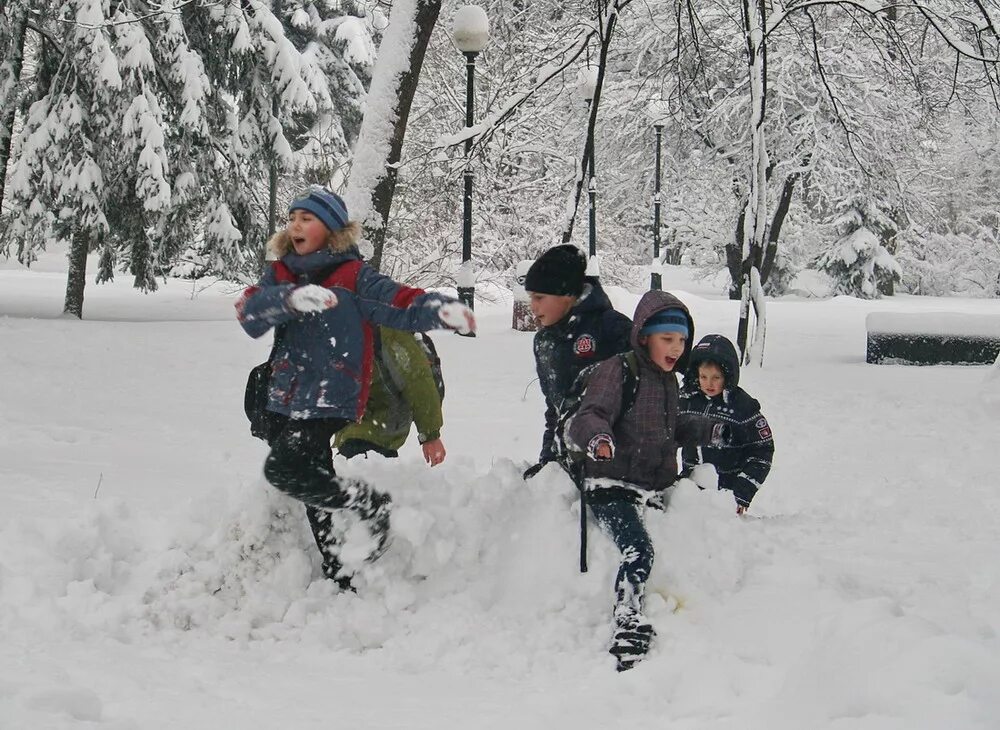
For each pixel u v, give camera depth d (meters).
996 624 3.98
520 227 31.53
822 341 21.41
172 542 4.65
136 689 3.30
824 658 3.34
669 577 4.35
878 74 27.30
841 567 4.93
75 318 22.36
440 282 30.23
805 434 10.10
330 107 35.66
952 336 17.02
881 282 44.84
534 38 22.70
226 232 23.89
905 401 12.09
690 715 3.28
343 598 4.30
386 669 3.81
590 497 4.37
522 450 8.70
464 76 30.34
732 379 5.71
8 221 21.77
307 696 3.41
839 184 29.02
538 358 4.85
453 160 19.95
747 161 28.55
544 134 31.62
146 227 23.34
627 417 4.40
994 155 48.53
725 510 4.61
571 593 4.36
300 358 4.36
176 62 22.39
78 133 21.12
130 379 12.14
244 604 4.24
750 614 4.05
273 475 4.23
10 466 6.82
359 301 4.38
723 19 25.22
